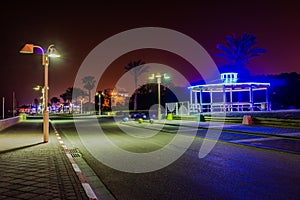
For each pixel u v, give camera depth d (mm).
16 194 5586
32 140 15805
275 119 19188
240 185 6219
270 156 9547
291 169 7621
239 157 9516
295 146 11281
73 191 5777
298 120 17344
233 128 19391
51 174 7301
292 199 5250
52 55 15094
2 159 9578
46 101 15055
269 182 6402
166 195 5676
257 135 15648
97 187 6480
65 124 34656
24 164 8664
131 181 6883
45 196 5453
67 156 10188
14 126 30047
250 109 33438
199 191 5875
